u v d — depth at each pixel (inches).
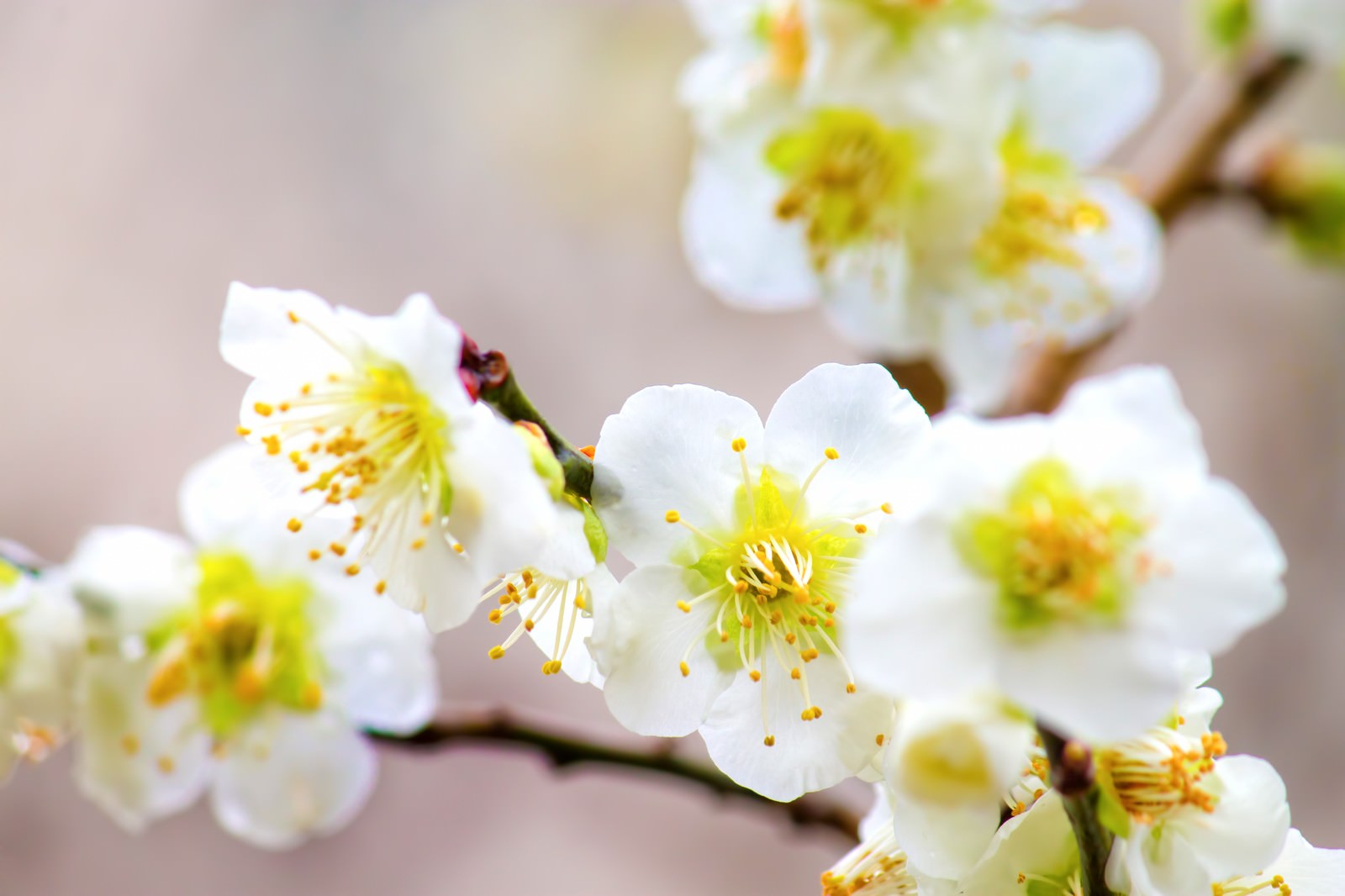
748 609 10.3
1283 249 13.0
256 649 11.6
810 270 12.2
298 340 10.3
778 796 10.2
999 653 9.6
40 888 19.4
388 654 11.6
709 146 12.1
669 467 10.2
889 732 10.2
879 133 11.8
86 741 11.5
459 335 10.1
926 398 12.7
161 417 21.6
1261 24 12.6
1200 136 12.8
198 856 20.0
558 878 20.3
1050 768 9.7
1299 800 20.4
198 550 11.6
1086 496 9.7
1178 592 9.6
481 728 11.7
